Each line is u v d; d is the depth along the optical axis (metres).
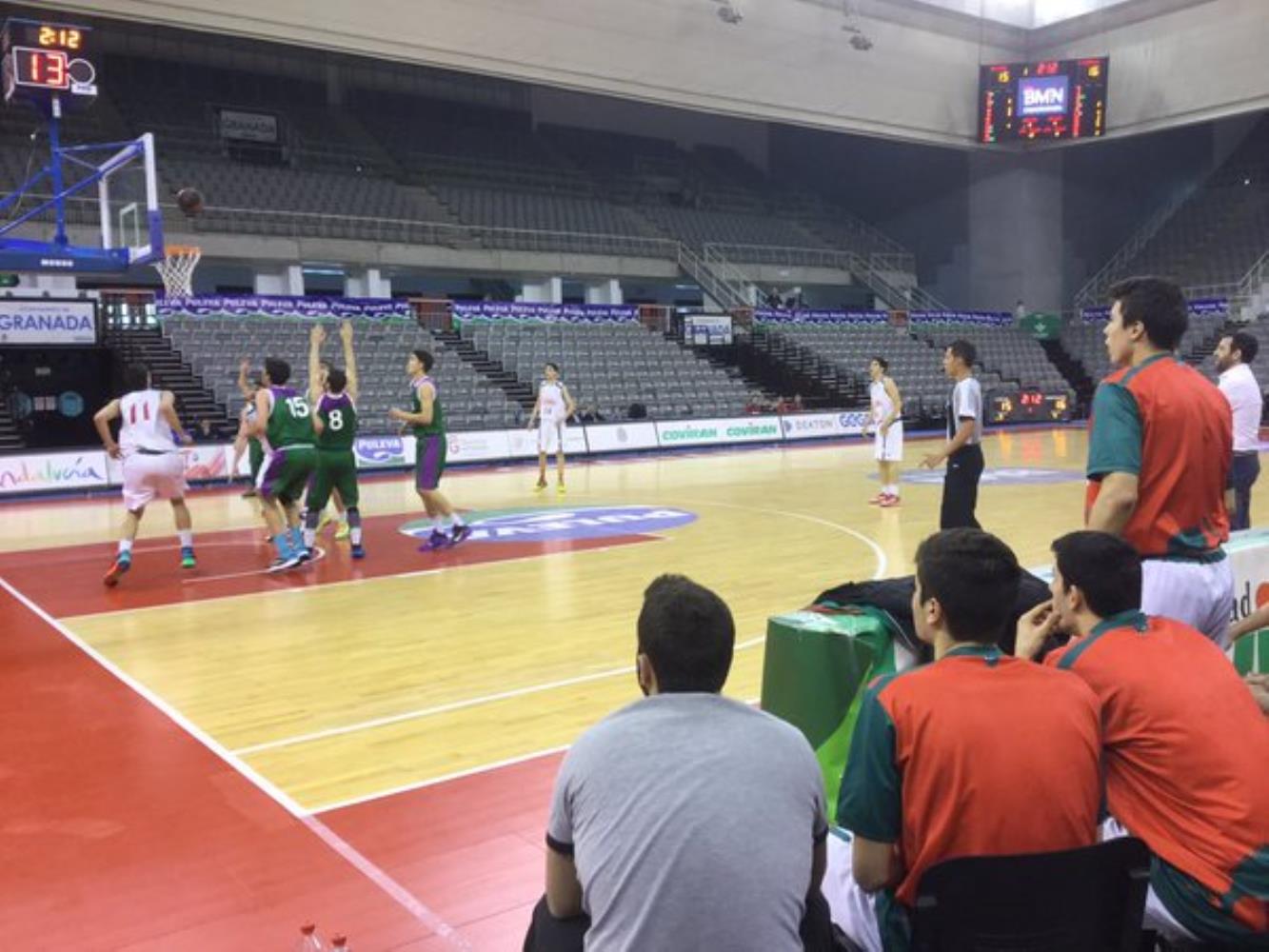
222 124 24.25
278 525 8.45
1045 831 1.96
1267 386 24.94
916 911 1.89
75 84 10.34
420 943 2.74
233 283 25.25
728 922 1.74
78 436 17.73
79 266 10.37
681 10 23.27
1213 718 2.18
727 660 2.00
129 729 4.52
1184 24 25.81
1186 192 32.53
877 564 8.30
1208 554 2.97
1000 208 30.59
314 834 3.42
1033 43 28.67
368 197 24.28
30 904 2.97
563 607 6.88
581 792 1.88
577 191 28.39
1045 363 28.88
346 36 19.58
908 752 2.01
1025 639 2.68
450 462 18.31
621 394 21.80
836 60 25.72
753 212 31.42
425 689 5.08
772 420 22.69
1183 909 2.15
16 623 6.66
